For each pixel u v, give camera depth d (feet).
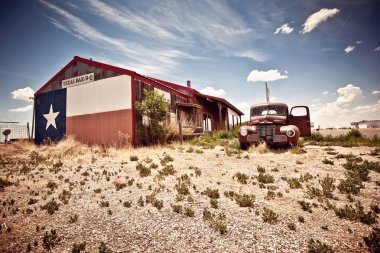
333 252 8.66
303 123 35.65
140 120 40.40
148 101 38.63
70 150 34.81
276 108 35.42
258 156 27.78
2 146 41.73
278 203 13.84
